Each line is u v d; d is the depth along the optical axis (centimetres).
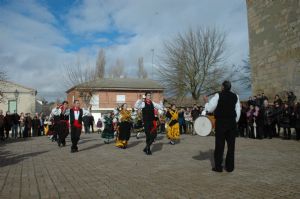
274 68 2091
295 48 1897
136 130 1923
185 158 995
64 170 828
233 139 743
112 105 5256
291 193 533
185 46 3834
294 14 1900
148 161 949
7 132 2395
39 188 623
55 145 1623
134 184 638
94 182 668
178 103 3931
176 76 3862
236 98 749
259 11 2236
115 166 872
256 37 2278
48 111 6631
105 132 1630
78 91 4800
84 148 1406
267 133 1686
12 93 4916
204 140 1681
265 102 1661
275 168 771
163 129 2394
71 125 1266
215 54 3816
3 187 635
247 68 4141
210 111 756
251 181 635
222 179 664
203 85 3825
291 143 1354
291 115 1533
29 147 1518
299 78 1870
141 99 1170
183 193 557
